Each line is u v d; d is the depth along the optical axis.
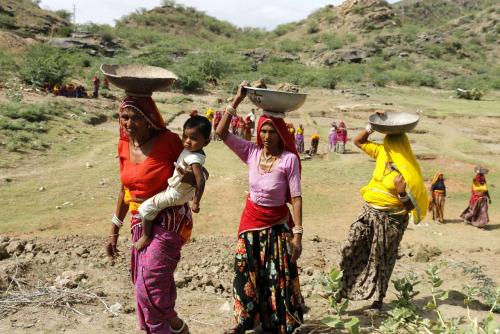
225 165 18.30
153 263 3.62
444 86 61.59
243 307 4.20
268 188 4.10
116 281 5.73
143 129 3.66
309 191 15.53
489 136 29.09
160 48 64.62
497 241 11.55
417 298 5.93
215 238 9.02
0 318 4.45
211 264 7.23
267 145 4.12
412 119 4.98
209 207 13.00
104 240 8.13
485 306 5.72
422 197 4.98
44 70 32.25
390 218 5.01
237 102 4.29
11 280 5.38
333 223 12.21
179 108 33.34
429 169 19.44
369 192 5.09
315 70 65.50
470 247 10.69
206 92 43.22
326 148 23.64
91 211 12.05
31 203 12.41
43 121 21.97
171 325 3.87
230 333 4.19
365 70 65.19
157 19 106.31
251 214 4.19
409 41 83.31
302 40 90.25
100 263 6.49
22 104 23.42
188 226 3.79
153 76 3.83
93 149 19.22
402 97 48.38
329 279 4.57
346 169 18.95
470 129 31.23
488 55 91.56
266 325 4.27
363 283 5.17
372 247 5.08
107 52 65.44
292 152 4.16
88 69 49.12
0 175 14.63
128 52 67.38
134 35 80.69
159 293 3.66
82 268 6.13
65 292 5.04
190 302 5.44
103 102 30.05
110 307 4.92
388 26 92.00
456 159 21.06
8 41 49.88
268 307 4.22
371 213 5.07
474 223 12.82
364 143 5.21
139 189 3.67
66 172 15.69
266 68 63.69
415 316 4.73
